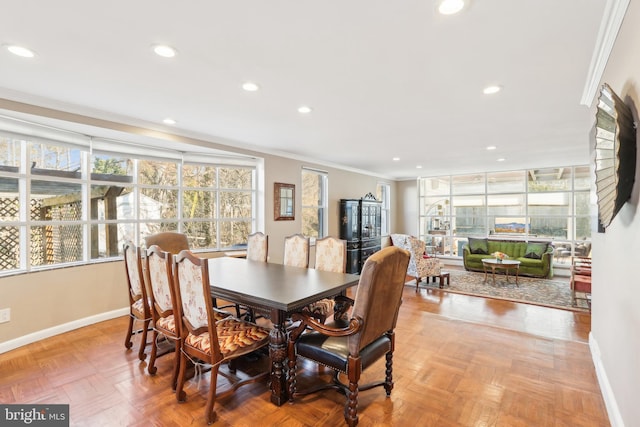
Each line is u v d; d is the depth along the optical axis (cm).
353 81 244
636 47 138
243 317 344
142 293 263
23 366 256
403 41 187
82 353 280
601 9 156
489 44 190
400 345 307
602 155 172
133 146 397
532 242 698
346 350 196
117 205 398
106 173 387
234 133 409
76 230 357
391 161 631
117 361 266
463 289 543
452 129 385
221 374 230
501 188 777
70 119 300
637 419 151
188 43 189
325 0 150
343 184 696
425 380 242
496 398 218
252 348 216
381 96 276
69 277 334
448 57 206
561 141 449
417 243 540
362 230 702
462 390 228
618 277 184
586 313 409
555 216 712
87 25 169
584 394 223
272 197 522
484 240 745
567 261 693
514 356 283
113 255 392
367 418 197
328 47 194
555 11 158
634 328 153
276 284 247
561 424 192
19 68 221
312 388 218
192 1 150
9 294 287
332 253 337
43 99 279
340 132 402
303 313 208
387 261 190
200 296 198
